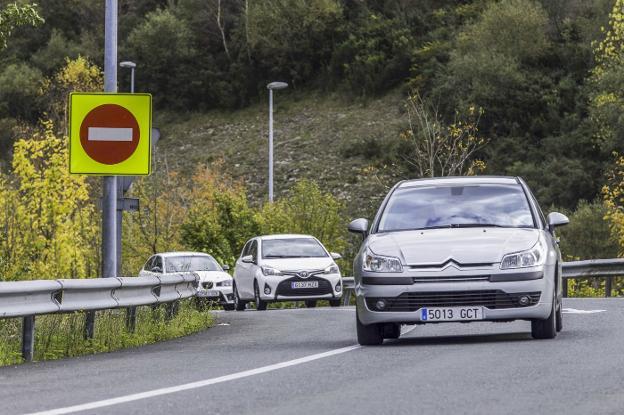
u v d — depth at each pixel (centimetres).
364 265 3331
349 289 8500
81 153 4497
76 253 7781
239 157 18225
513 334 3672
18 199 7619
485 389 2177
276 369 2666
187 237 10650
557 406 1931
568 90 17325
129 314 4153
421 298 3238
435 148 16475
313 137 18312
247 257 7469
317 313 5678
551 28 18888
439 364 2669
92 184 11525
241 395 2192
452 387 2222
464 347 3109
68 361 3259
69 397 2264
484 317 3225
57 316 3781
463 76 17738
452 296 3228
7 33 5491
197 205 11431
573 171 15475
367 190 16200
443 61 19350
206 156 18600
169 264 8100
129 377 2648
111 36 4744
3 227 7494
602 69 13288
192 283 5141
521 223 3522
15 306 3256
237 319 5531
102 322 3941
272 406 2020
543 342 3189
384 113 18600
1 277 6353
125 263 10738
